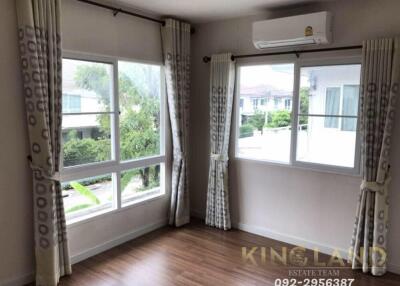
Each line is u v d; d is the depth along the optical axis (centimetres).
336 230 330
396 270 297
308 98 339
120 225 356
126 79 351
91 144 322
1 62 245
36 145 258
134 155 369
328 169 329
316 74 332
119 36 332
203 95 412
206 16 370
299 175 349
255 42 343
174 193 404
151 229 394
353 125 314
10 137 255
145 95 375
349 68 311
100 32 313
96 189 335
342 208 324
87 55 305
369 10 292
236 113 391
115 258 323
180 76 388
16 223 264
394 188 292
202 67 409
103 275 291
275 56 354
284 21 320
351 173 315
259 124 379
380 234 290
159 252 337
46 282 269
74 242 310
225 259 323
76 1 290
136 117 367
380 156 284
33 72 249
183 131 399
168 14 362
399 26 279
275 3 319
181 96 392
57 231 279
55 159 271
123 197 363
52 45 261
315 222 343
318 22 300
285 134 360
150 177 394
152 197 392
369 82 286
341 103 319
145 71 372
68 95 298
